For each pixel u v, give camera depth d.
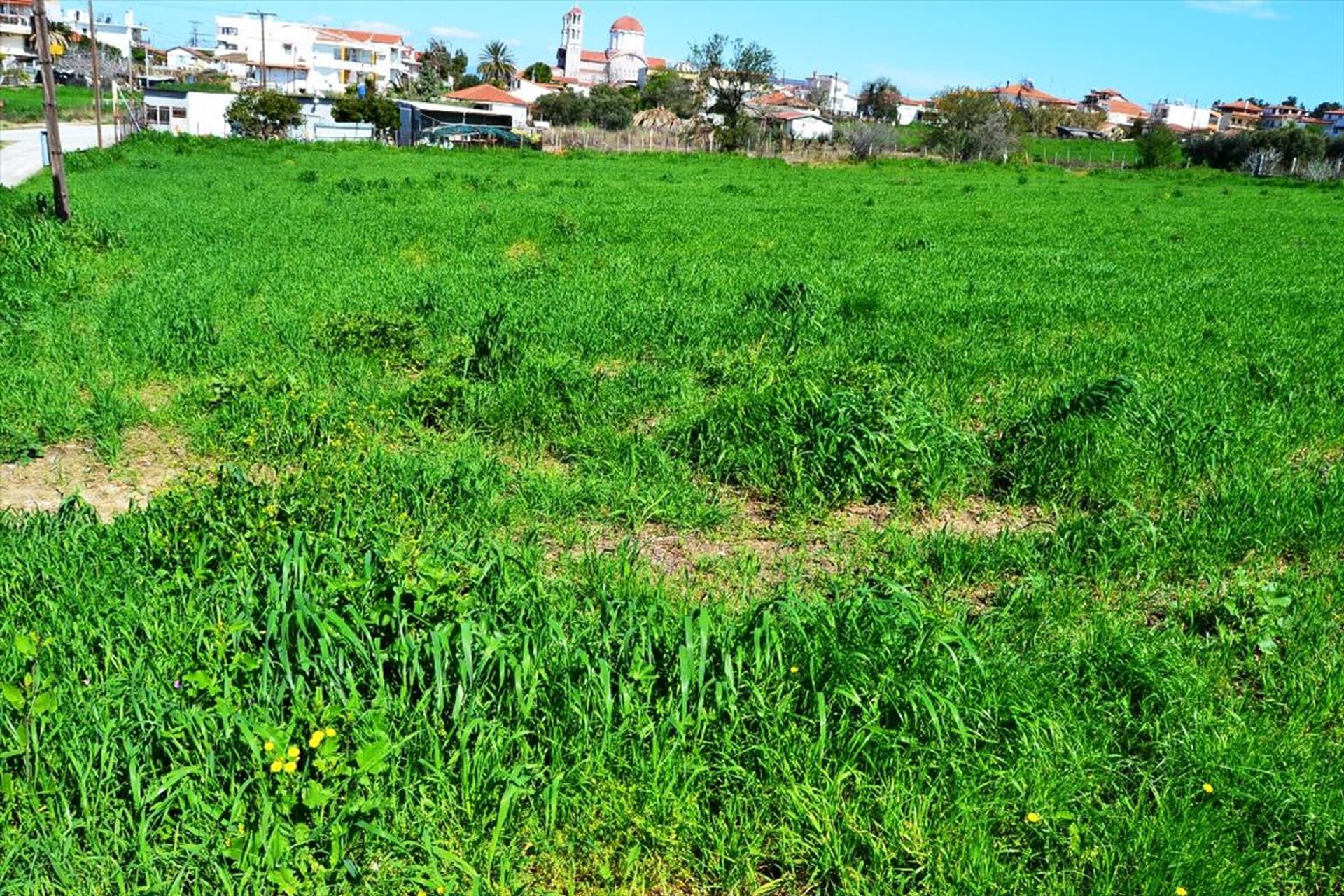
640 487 7.31
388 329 10.61
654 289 14.57
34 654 4.22
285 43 138.62
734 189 35.81
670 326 11.70
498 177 38.12
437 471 7.19
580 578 5.82
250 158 46.09
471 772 3.94
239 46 138.88
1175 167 70.56
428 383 8.95
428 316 12.10
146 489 7.31
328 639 4.29
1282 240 25.16
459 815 3.86
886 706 4.38
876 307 13.23
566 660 4.41
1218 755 4.23
